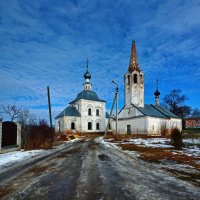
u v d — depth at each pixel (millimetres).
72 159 11570
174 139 16547
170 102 64125
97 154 13688
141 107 44344
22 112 39219
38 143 19625
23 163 10555
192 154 12992
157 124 43125
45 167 9266
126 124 45156
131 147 17969
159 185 6168
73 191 5648
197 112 65000
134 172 7969
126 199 5000
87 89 65812
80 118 60406
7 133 16453
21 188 6004
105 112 64562
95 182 6535
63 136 35000
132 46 46344
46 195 5352
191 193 5445
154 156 12242
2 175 7832
